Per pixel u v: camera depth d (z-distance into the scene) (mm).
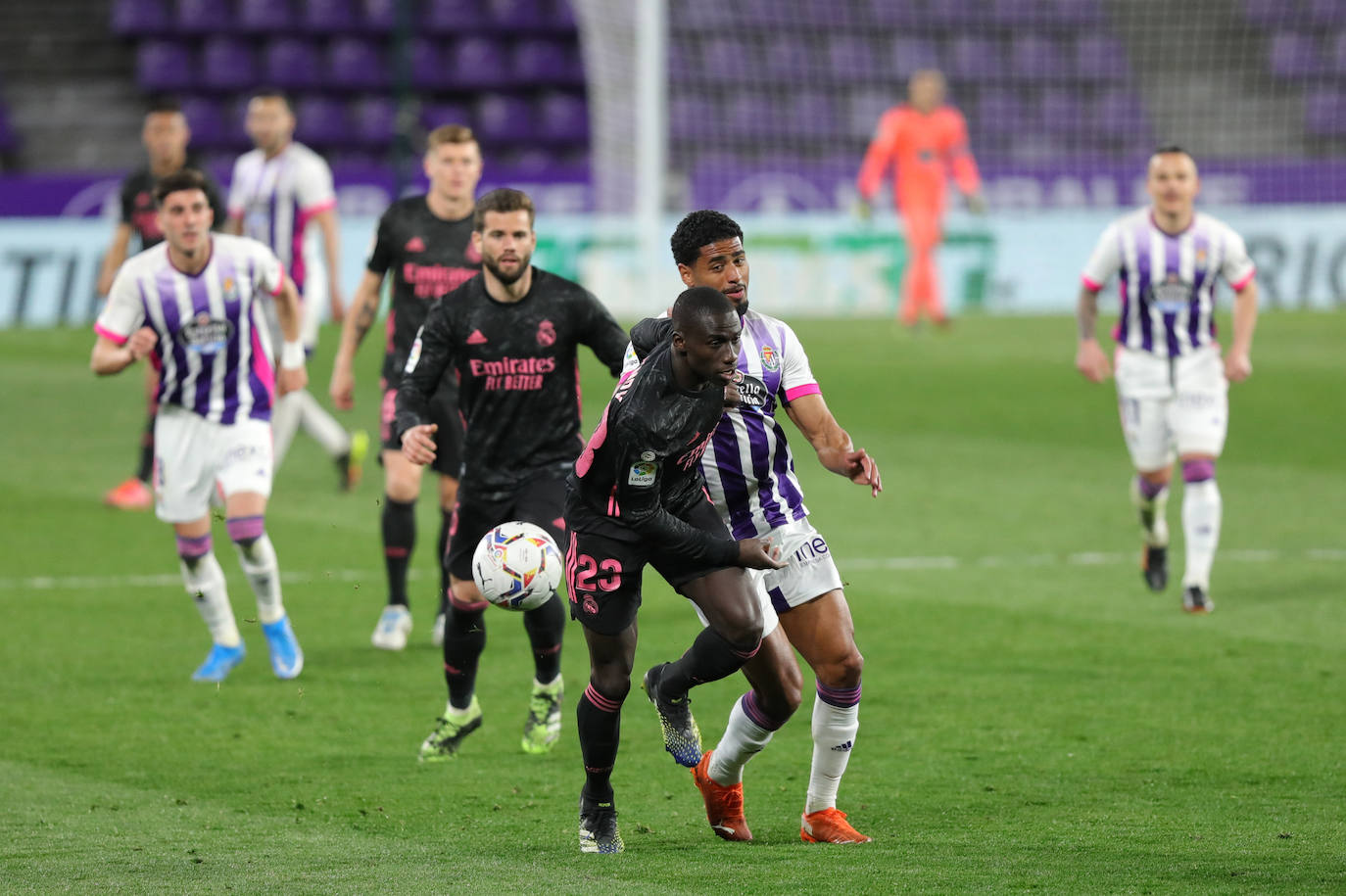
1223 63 99438
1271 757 18828
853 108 95562
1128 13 99625
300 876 13953
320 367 62062
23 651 24922
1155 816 16438
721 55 92312
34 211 79750
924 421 50250
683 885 13422
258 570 23250
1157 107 99062
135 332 23250
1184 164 27828
